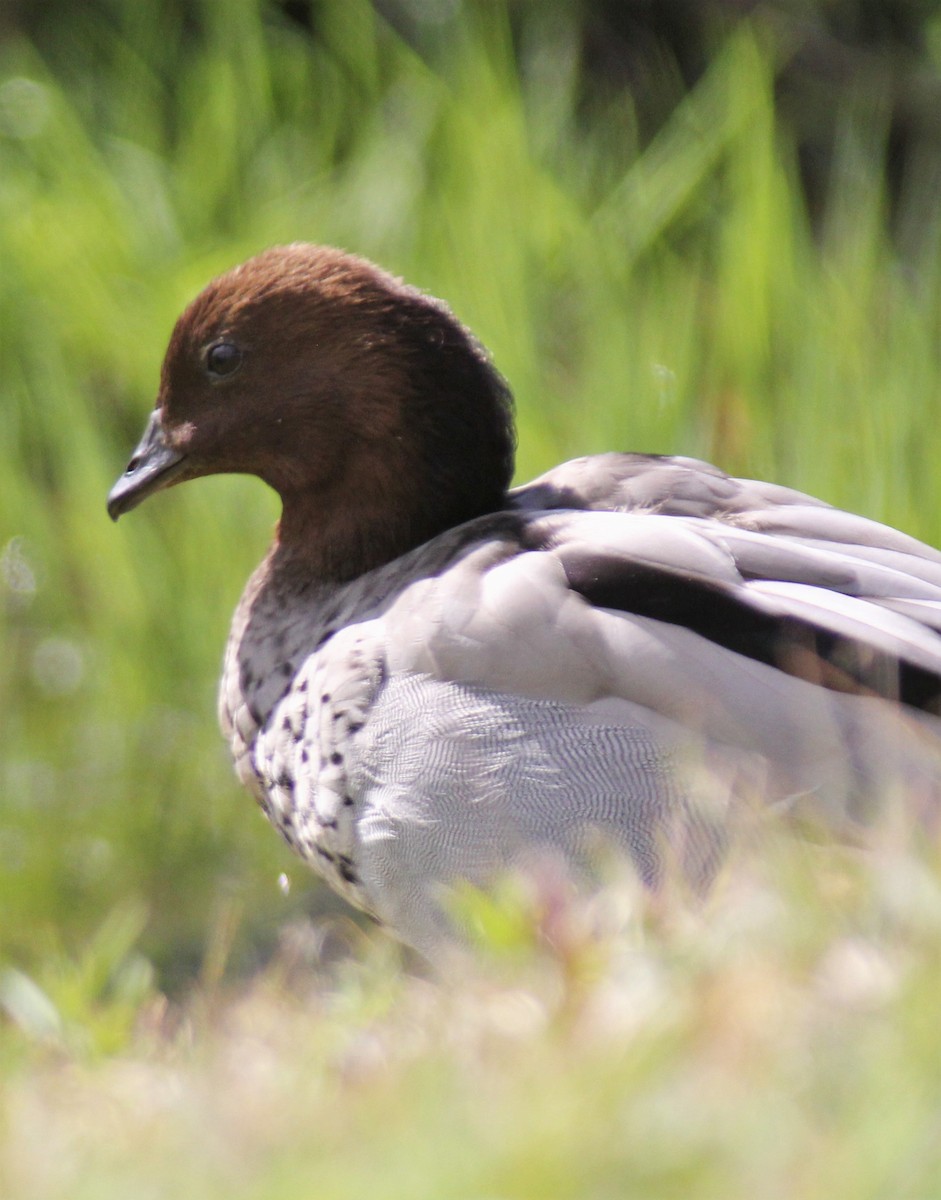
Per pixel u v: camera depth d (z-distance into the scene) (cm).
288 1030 467
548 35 1415
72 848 1158
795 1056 361
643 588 586
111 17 1511
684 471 669
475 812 580
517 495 696
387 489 707
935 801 540
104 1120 419
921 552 617
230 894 1104
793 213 1155
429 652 596
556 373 1123
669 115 1445
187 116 1398
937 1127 329
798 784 552
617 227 1165
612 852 549
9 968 649
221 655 1171
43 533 1248
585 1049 379
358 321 707
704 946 430
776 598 575
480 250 1127
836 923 436
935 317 1067
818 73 1538
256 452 719
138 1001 614
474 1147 341
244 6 1394
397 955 595
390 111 1338
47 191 1341
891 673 552
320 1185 337
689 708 565
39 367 1268
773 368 1052
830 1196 316
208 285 729
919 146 1504
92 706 1217
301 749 633
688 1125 338
